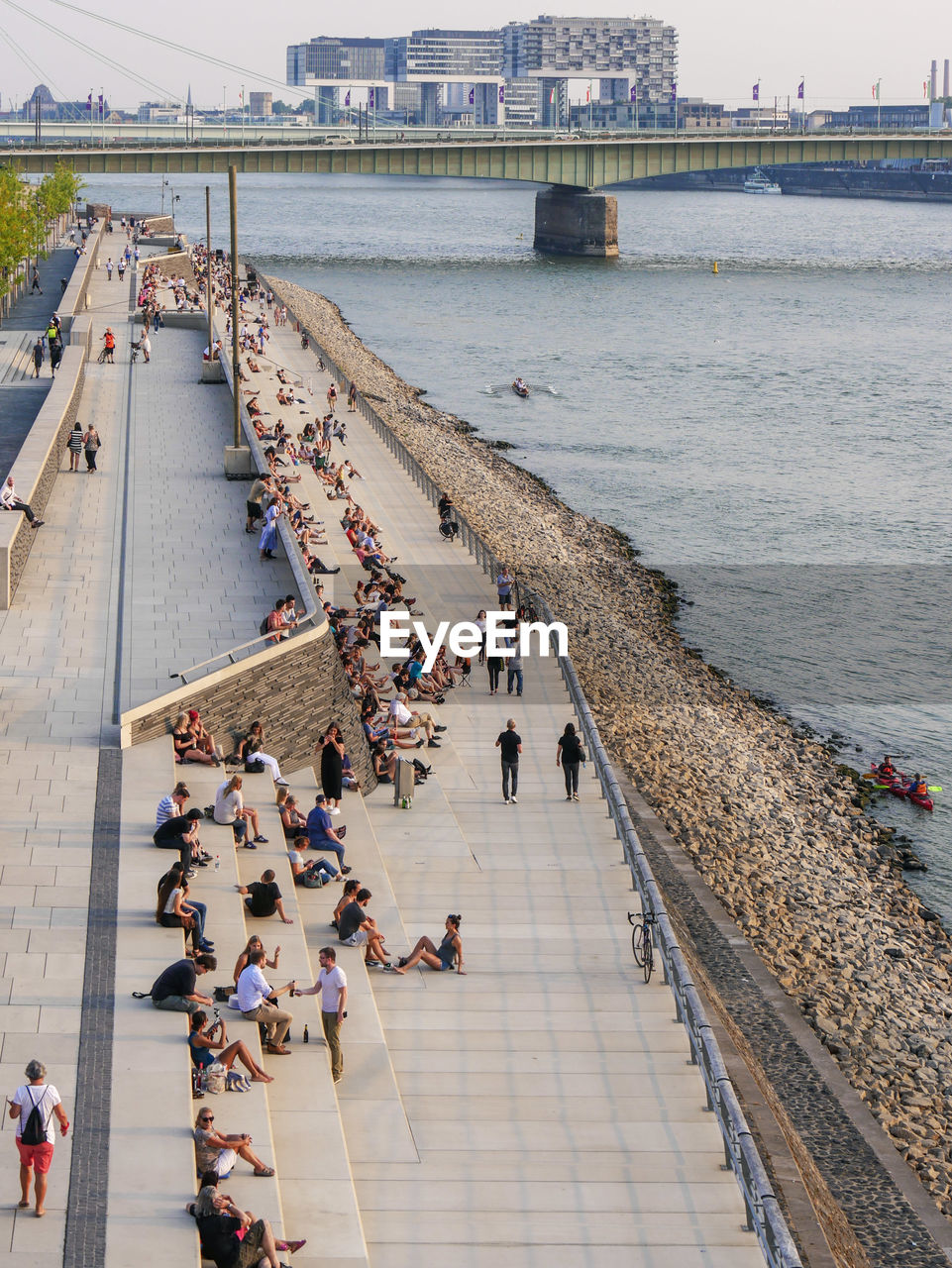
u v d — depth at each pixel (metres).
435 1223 20.98
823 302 189.50
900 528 87.81
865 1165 28.55
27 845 28.92
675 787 48.44
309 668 39.09
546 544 78.62
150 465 62.09
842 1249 24.64
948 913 43.34
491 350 147.38
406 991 28.27
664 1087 25.09
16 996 23.64
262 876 28.55
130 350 95.31
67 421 63.66
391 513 69.69
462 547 64.38
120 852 28.97
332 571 54.34
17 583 44.66
